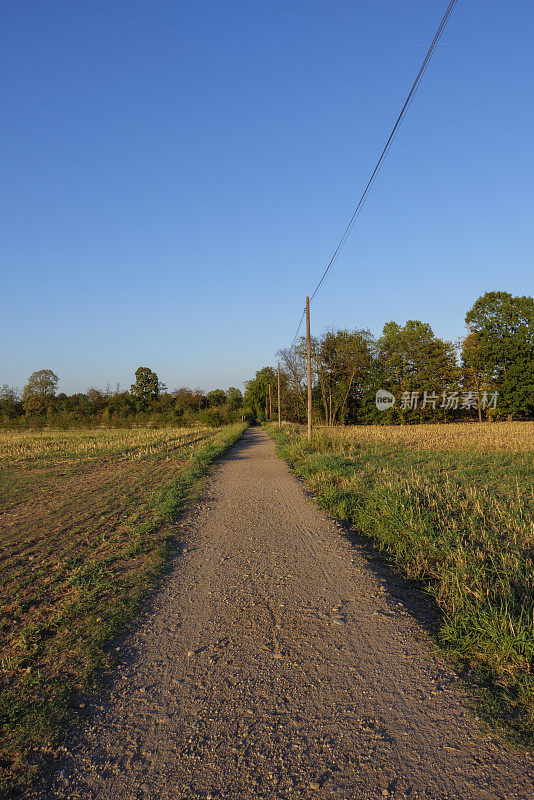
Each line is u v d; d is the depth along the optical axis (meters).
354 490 12.22
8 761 3.18
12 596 6.38
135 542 8.74
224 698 3.80
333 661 4.33
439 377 62.19
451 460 18.42
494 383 57.31
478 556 6.79
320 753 3.11
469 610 4.93
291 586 6.30
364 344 65.56
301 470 17.22
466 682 3.90
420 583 6.39
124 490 15.16
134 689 3.98
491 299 57.09
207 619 5.36
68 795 2.85
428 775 2.87
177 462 23.12
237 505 12.08
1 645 4.91
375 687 3.88
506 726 3.30
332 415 66.00
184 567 7.31
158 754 3.17
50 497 14.71
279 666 4.27
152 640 4.88
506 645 4.12
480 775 2.86
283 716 3.53
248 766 3.02
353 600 5.78
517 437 27.61
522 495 11.34
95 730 3.45
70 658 4.54
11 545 9.17
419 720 3.41
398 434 33.50
